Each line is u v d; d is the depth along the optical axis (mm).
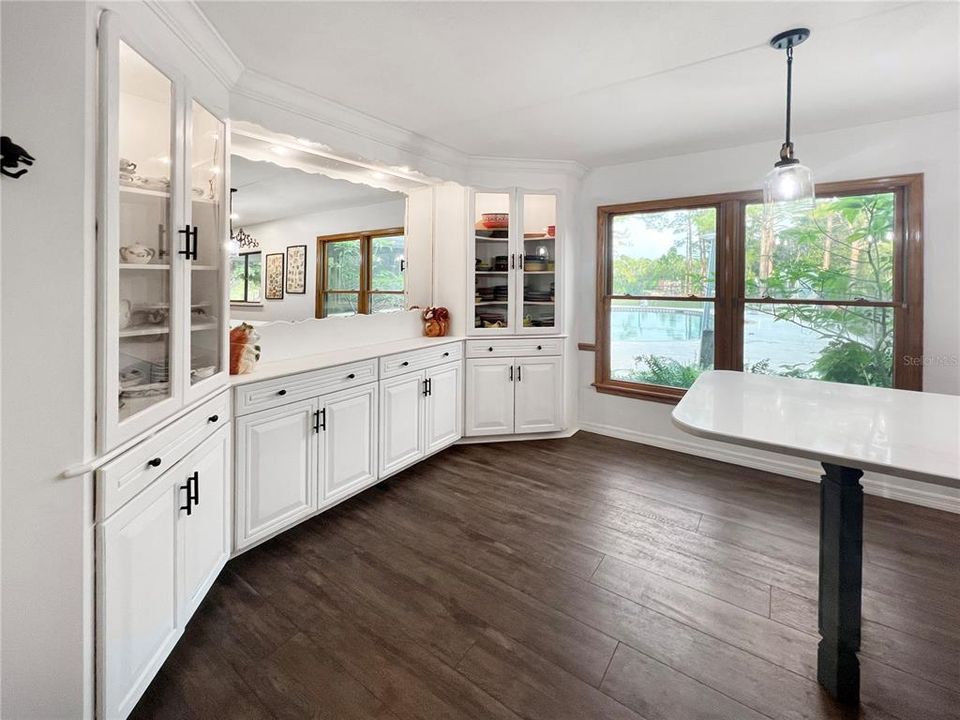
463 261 3793
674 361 3791
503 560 2217
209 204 1932
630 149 3453
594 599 1931
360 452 2805
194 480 1721
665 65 2160
